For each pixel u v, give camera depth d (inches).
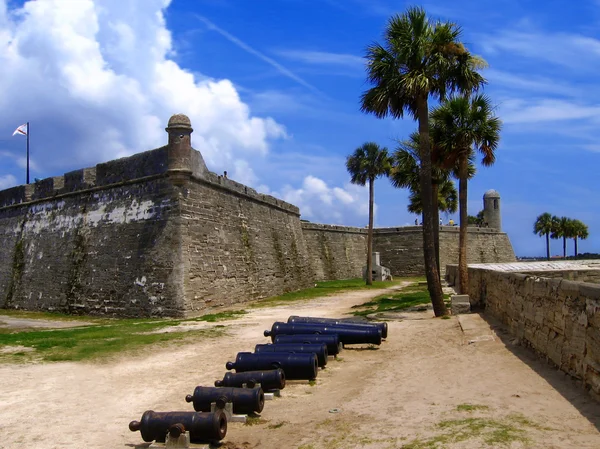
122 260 876.6
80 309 919.0
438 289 678.5
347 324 504.7
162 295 808.3
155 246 836.0
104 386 381.7
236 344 535.8
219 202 986.1
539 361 359.6
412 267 2234.3
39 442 271.9
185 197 849.5
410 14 676.7
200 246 875.4
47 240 1063.0
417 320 650.2
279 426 284.0
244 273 1047.6
